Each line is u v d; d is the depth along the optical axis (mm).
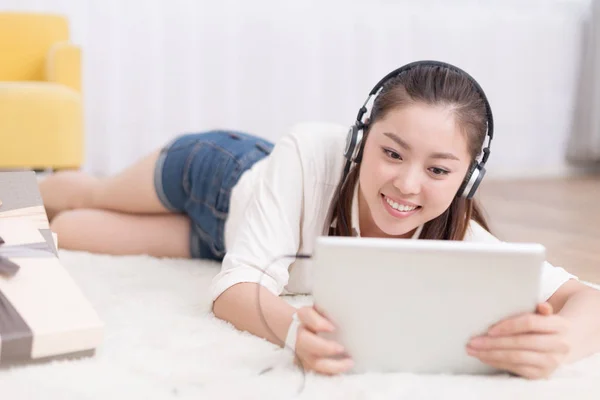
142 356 942
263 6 3490
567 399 855
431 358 905
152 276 1428
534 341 882
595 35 4082
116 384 834
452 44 3873
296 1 3555
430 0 3803
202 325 1092
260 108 3557
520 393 866
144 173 1658
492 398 850
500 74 4004
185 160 1578
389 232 1090
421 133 991
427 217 1066
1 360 855
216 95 3445
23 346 846
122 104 3262
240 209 1408
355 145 1118
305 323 892
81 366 873
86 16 3148
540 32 4055
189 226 1672
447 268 853
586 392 879
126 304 1199
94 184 1770
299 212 1210
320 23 3623
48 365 869
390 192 1040
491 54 3967
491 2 3932
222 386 851
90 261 1530
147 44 3264
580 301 1045
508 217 2543
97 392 809
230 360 948
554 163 4230
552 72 4129
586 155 4172
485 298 869
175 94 3348
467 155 1038
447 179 1026
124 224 1657
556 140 4211
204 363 933
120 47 3223
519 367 906
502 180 3812
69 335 872
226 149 1520
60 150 2697
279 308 1023
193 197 1569
